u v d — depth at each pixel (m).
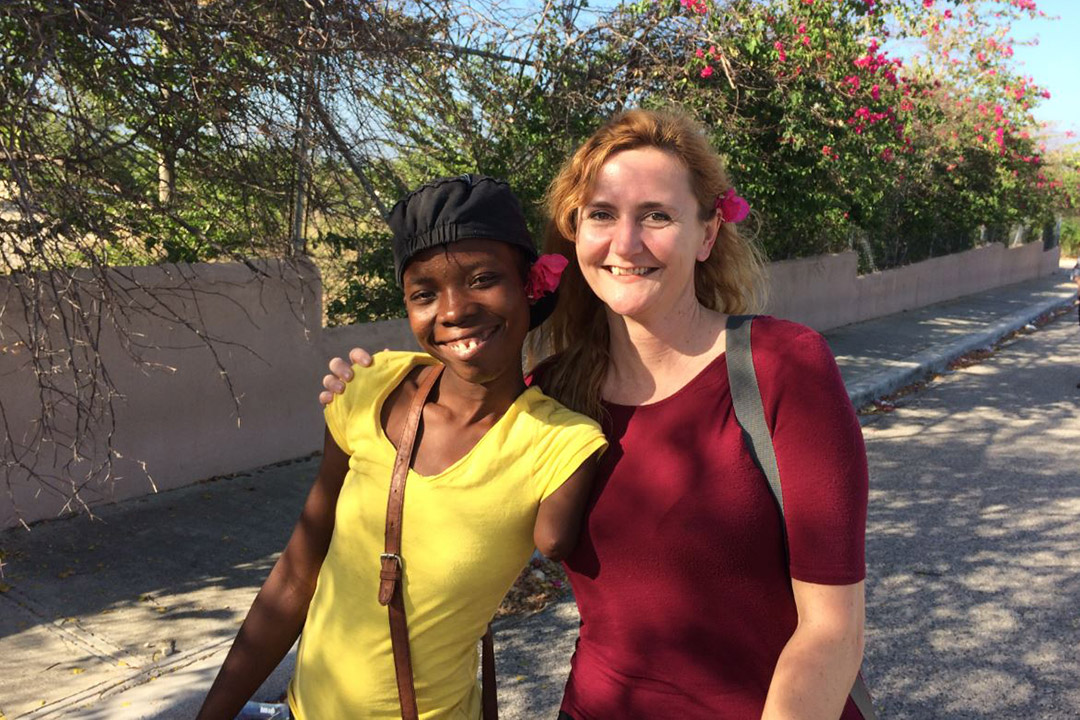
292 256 4.97
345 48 4.38
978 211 16.36
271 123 4.33
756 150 8.07
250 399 5.49
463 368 1.33
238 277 5.28
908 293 15.61
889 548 4.95
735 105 7.46
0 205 3.76
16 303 4.25
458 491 1.34
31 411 4.42
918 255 16.23
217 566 4.18
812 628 1.21
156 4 3.88
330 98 4.57
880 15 8.36
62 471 4.59
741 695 1.33
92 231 3.97
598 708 1.43
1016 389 9.76
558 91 6.58
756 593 1.29
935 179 14.96
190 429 5.19
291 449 5.79
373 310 6.42
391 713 1.39
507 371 1.39
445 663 1.39
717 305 1.60
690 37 7.04
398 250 1.35
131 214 4.35
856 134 8.41
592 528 1.38
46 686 3.12
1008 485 6.16
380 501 1.38
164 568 4.14
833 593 1.21
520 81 6.41
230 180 4.52
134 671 3.24
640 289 1.34
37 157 3.84
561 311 1.58
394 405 1.44
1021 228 21.78
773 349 1.29
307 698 1.44
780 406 1.26
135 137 4.16
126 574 4.05
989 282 19.86
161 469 5.07
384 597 1.34
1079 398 9.25
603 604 1.41
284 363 5.66
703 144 1.41
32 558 4.14
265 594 1.56
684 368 1.38
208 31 4.06
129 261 4.94
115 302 4.29
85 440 4.67
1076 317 16.61
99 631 3.54
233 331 5.33
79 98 4.13
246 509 4.89
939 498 5.86
